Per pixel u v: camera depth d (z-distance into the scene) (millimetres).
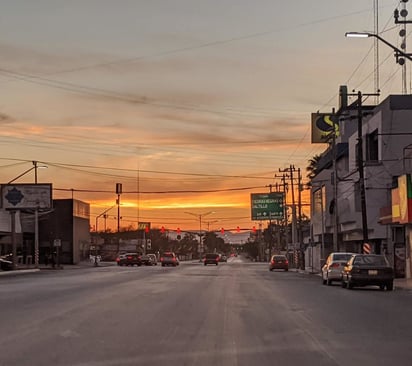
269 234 128125
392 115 46219
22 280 38250
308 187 80875
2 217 69500
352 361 10523
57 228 85812
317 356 10977
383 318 16859
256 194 82688
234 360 10578
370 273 29453
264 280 38875
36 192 64938
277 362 10414
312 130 68125
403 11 29906
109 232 148250
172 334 13531
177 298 23188
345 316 17328
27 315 17203
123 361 10414
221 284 32969
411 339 12992
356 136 53312
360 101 38406
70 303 20953
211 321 15914
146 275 44562
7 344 12141
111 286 30688
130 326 14836
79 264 83688
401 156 46062
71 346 11898
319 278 44219
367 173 47281
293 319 16500
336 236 47219
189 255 165125
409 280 37656
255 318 16688
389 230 47219
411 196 36250
